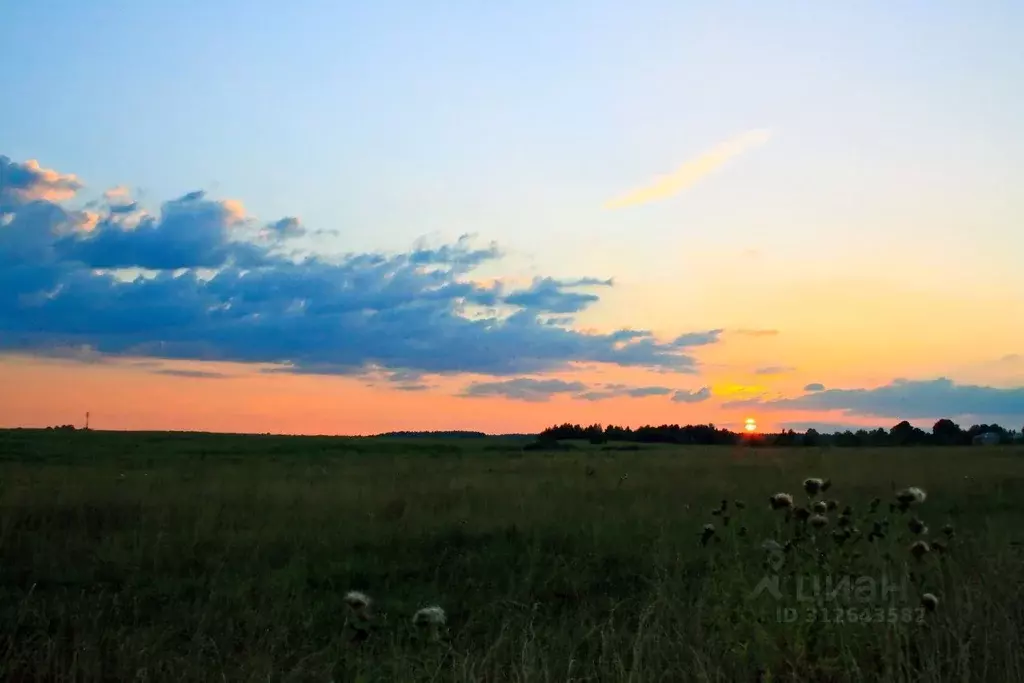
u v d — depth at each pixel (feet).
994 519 40.04
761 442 211.82
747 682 17.48
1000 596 21.61
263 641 22.59
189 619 25.25
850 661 17.42
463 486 59.77
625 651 19.79
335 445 150.51
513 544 37.37
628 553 34.19
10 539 37.01
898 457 103.30
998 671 17.52
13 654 21.71
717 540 24.48
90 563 33.01
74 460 89.56
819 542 20.56
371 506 48.73
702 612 20.71
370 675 20.11
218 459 98.73
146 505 46.91
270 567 33.30
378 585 31.01
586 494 54.34
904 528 22.62
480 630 25.12
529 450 153.99
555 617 26.04
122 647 21.90
